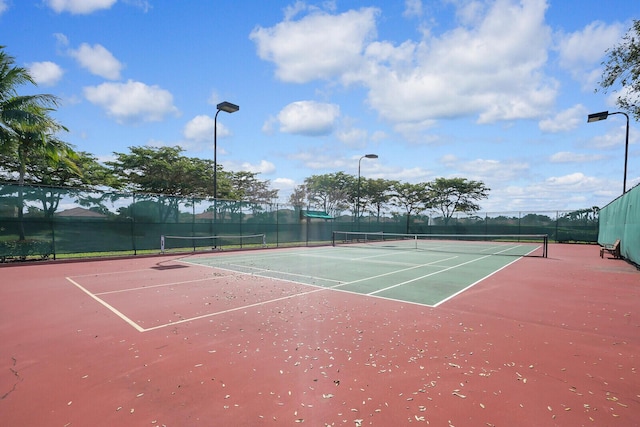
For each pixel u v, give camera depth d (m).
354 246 27.72
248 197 46.97
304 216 29.58
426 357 4.57
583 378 4.01
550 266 14.48
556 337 5.38
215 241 22.27
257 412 3.28
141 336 5.36
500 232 35.88
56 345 4.98
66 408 3.35
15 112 14.97
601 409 3.36
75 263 14.95
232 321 6.16
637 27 12.09
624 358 4.59
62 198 15.94
